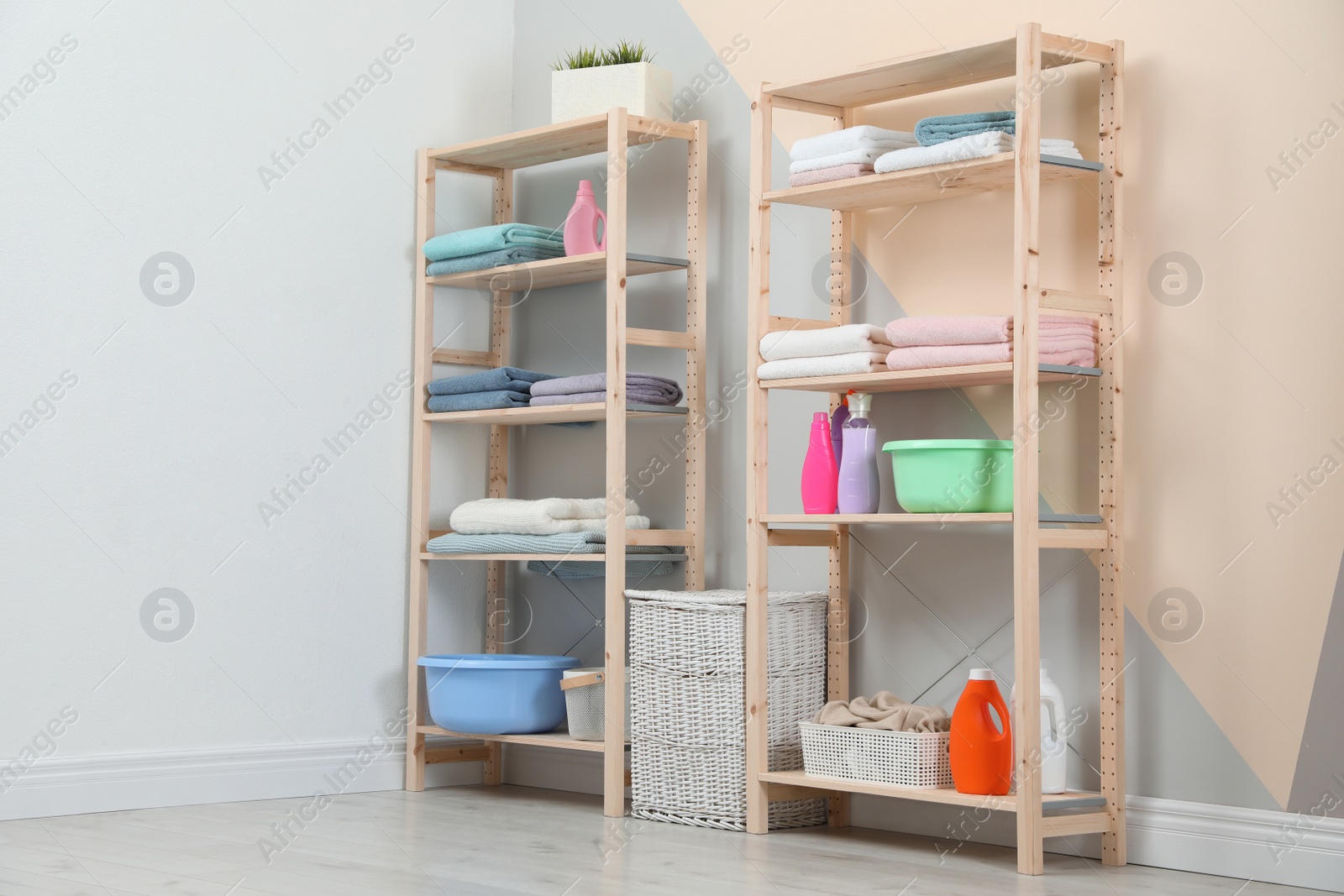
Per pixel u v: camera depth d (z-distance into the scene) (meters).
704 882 2.30
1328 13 2.39
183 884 2.21
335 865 2.40
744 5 3.30
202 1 3.15
